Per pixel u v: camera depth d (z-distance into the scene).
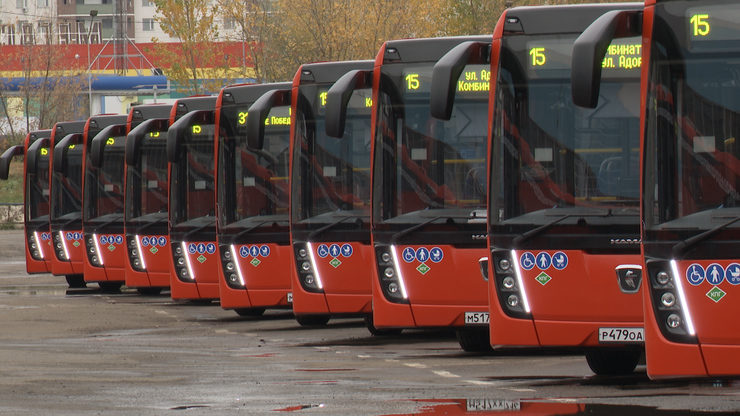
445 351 34.78
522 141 28.58
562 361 31.86
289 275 44.03
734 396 24.80
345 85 33.16
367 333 40.44
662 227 22.72
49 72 153.12
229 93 45.00
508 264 28.41
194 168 49.53
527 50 28.83
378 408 23.81
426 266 33.41
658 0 23.28
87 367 31.44
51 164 64.38
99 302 55.47
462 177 33.44
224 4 115.00
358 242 39.00
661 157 22.91
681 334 22.41
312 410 23.66
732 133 22.45
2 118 154.25
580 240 27.81
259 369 30.80
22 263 86.25
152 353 34.91
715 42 22.78
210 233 49.31
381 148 34.22
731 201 22.28
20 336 40.38
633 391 25.84
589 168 28.09
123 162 59.81
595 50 22.89
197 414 23.31
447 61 27.78
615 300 27.59
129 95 173.25
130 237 54.91
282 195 44.31
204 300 55.38
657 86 23.11
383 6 111.00
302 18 111.44
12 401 25.23
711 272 22.17
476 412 23.14
